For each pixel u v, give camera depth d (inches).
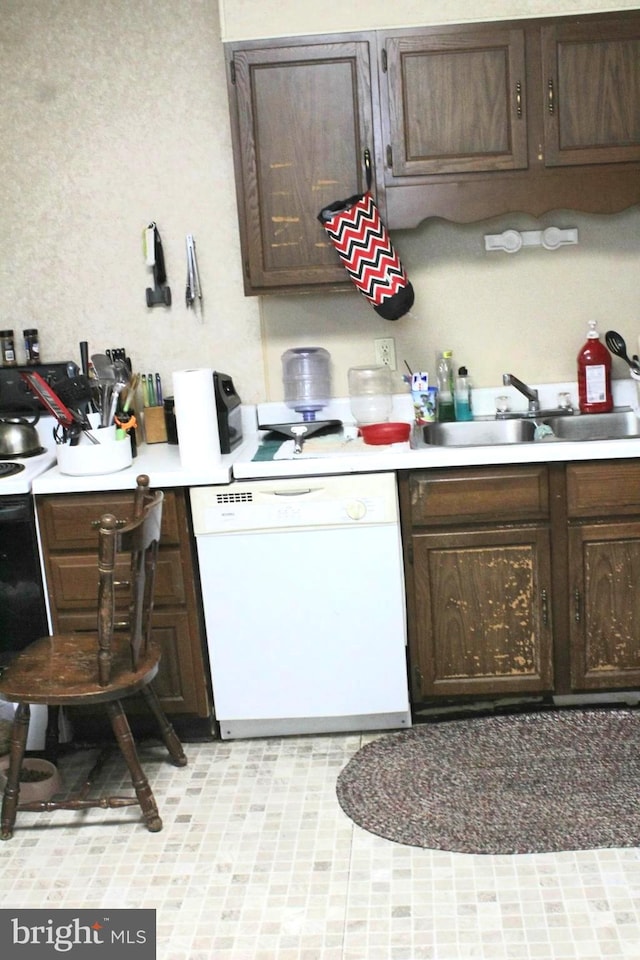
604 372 125.8
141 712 116.7
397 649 113.7
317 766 110.4
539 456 109.1
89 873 93.5
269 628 113.9
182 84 125.1
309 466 110.4
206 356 131.3
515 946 79.9
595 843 92.6
